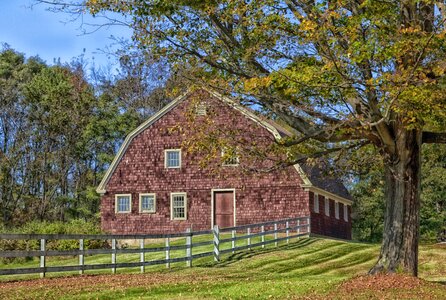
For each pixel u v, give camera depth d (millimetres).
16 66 71438
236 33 17297
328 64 15047
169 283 19516
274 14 16156
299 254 30344
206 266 26656
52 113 60875
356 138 18062
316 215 41188
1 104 63594
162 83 64562
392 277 17609
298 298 15883
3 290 17312
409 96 14758
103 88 68000
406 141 17875
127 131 61531
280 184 40125
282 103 17062
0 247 33562
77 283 19172
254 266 26734
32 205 60969
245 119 37438
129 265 23828
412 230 18250
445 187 54219
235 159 19953
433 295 15742
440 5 15312
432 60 15711
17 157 61594
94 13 16766
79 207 61188
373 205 56594
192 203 41344
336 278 21812
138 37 17375
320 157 19641
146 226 41719
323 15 14938
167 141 42188
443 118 17875
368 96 16531
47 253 20844
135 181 42344
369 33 15445
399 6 15719
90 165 64562
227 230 29953
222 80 17422
